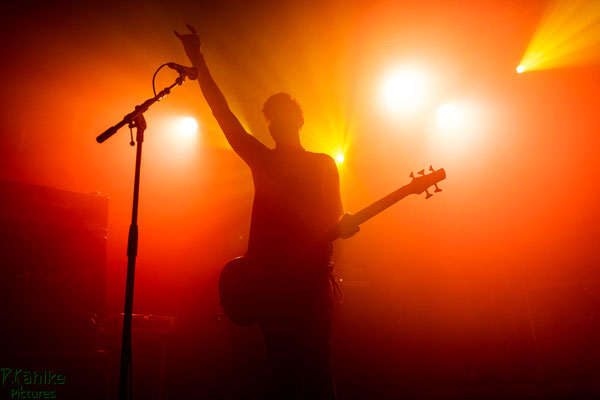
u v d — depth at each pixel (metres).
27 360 3.12
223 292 2.22
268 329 2.11
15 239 3.44
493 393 4.96
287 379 2.04
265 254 2.16
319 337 2.06
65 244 3.65
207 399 5.20
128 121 2.68
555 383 5.09
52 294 3.50
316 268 2.12
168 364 5.35
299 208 2.21
